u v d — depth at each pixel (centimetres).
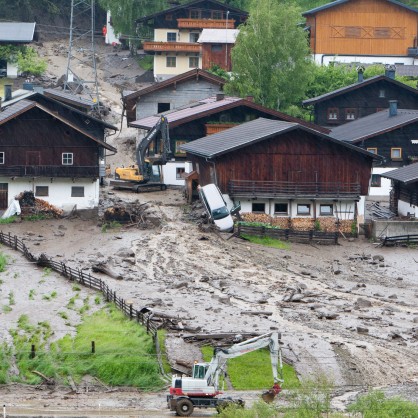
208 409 8219
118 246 13238
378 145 16675
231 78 19850
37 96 16850
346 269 12606
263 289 11412
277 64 19262
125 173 16612
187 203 15612
